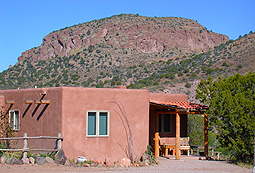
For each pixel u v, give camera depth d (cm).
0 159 1285
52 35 16788
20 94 1638
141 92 1575
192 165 1484
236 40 8644
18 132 1623
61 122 1400
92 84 9094
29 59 15188
